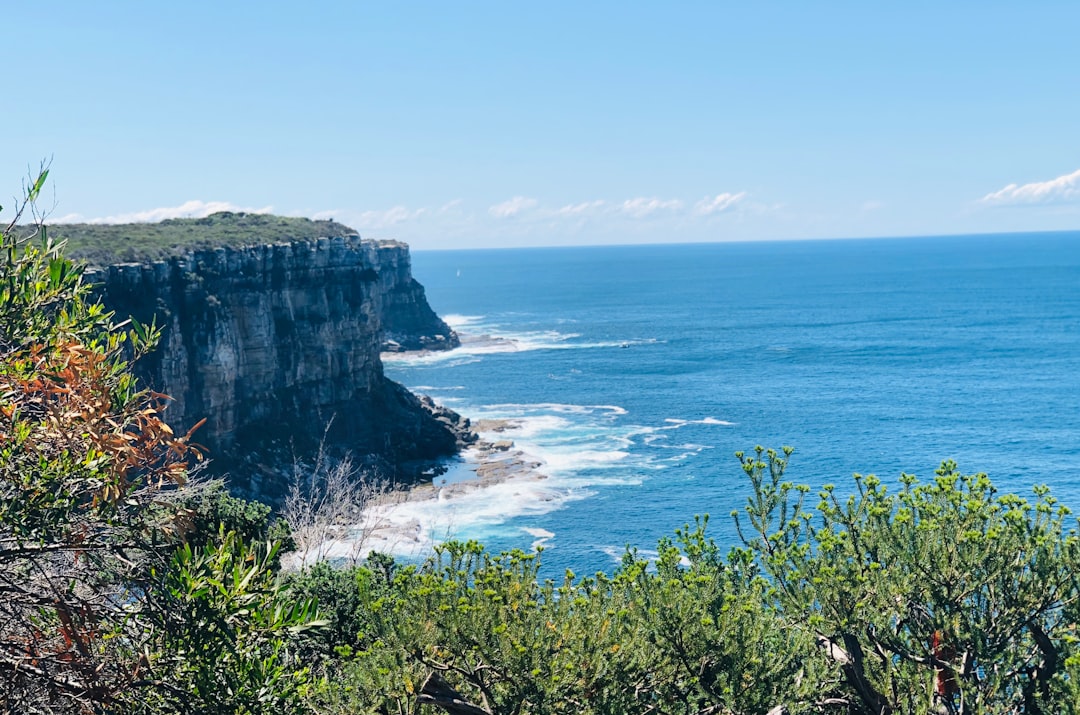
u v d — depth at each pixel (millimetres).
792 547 17031
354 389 104812
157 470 11531
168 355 79875
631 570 17203
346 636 21969
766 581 17625
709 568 17562
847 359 181500
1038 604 15953
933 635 16516
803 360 181125
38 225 11367
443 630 14906
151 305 79438
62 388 11008
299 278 100000
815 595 16609
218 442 85750
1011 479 92625
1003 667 15867
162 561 11344
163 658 11109
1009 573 16172
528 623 15062
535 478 93750
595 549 74250
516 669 14523
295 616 11711
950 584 16156
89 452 10945
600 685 14836
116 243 87625
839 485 91125
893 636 16844
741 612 15570
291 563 38344
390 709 15062
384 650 15422
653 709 15578
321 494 86000
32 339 11273
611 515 82312
